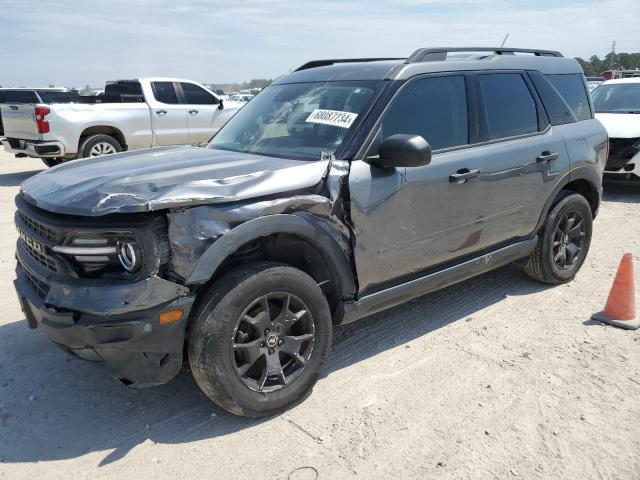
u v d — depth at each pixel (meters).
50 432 3.12
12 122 11.55
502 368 3.74
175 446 2.99
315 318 3.31
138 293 2.72
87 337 2.74
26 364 3.81
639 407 3.29
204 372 2.96
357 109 3.68
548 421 3.16
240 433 3.09
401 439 3.02
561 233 5.09
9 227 7.36
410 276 3.90
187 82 12.52
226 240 2.88
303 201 3.16
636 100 10.23
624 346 4.04
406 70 3.86
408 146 3.28
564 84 5.18
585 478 2.72
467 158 4.02
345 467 2.81
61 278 2.86
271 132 3.97
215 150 4.00
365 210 3.44
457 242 4.08
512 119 4.51
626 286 4.36
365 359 3.90
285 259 3.44
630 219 7.90
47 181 3.34
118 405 3.37
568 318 4.53
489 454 2.89
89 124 11.02
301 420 3.20
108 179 3.09
